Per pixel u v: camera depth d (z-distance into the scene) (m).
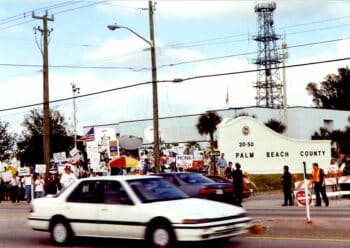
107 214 12.74
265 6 93.38
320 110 85.00
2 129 71.69
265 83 93.62
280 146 43.22
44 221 13.95
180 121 87.12
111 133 36.56
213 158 36.28
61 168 33.81
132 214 12.29
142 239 12.16
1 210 27.78
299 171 42.94
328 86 119.94
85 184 13.52
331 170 32.22
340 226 14.16
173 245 11.62
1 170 45.62
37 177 33.62
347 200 27.47
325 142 42.97
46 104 35.84
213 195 18.61
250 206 24.77
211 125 78.44
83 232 13.22
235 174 23.92
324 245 12.18
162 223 11.81
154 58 32.03
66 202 13.66
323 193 23.94
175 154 43.50
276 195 34.19
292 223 15.18
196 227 11.35
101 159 35.47
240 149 42.84
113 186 12.98
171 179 19.05
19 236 16.00
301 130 81.44
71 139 62.41
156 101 31.84
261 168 43.00
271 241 13.13
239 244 12.77
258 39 93.81
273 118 81.38
